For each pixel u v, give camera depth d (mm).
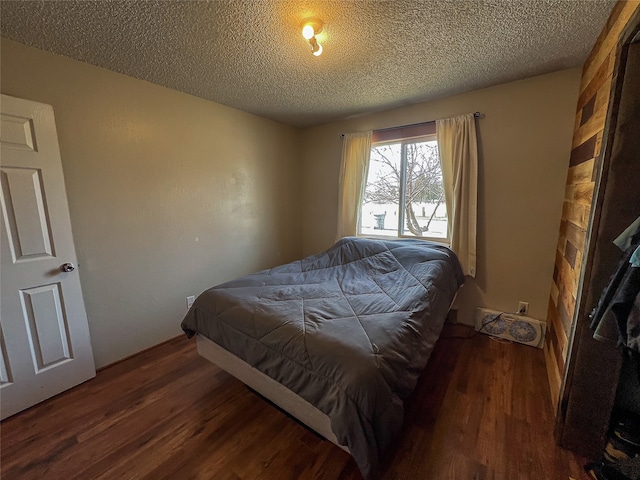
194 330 1835
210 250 2760
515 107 2244
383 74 2080
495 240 2443
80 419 1576
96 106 1918
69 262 1801
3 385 1574
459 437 1408
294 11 1378
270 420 1561
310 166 3633
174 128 2371
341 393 1063
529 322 2264
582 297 1219
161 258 2379
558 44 1687
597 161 1342
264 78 2133
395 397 1127
